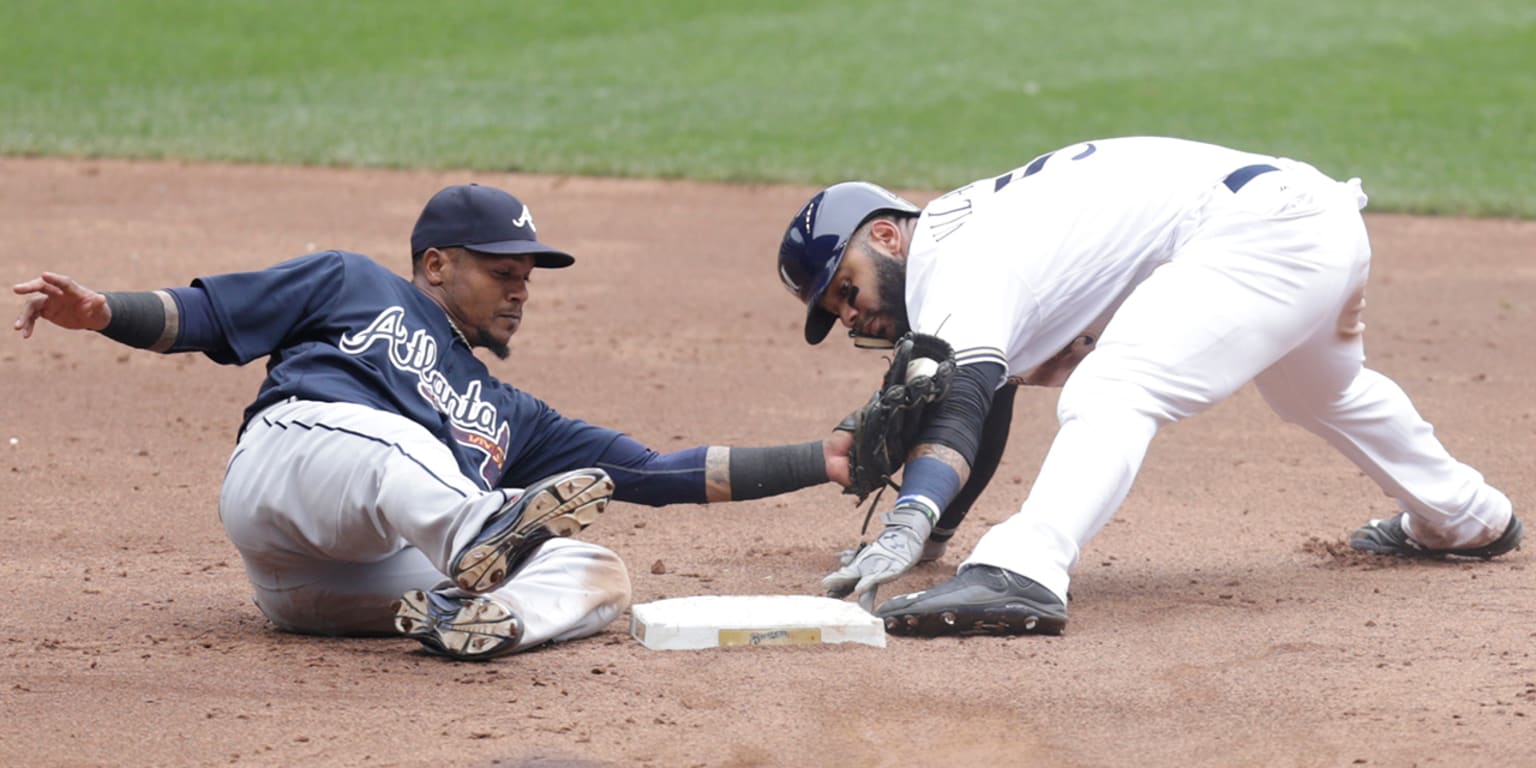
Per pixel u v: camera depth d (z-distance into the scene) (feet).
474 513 46.01
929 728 43.86
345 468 48.08
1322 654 50.19
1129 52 246.68
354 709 44.83
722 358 108.47
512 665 48.91
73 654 49.85
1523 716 44.06
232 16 262.47
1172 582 60.44
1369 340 115.44
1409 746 42.09
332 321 52.03
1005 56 244.22
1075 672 48.52
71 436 84.84
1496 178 177.88
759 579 60.70
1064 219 55.06
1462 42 251.19
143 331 49.57
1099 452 52.54
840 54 245.86
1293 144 192.95
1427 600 57.11
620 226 157.58
